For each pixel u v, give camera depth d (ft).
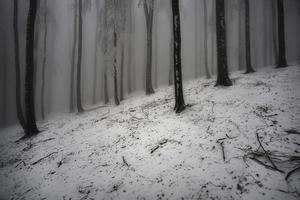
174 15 28.63
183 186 16.06
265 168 15.39
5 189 22.09
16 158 29.53
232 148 18.63
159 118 30.01
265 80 33.88
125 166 20.89
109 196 17.17
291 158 15.46
